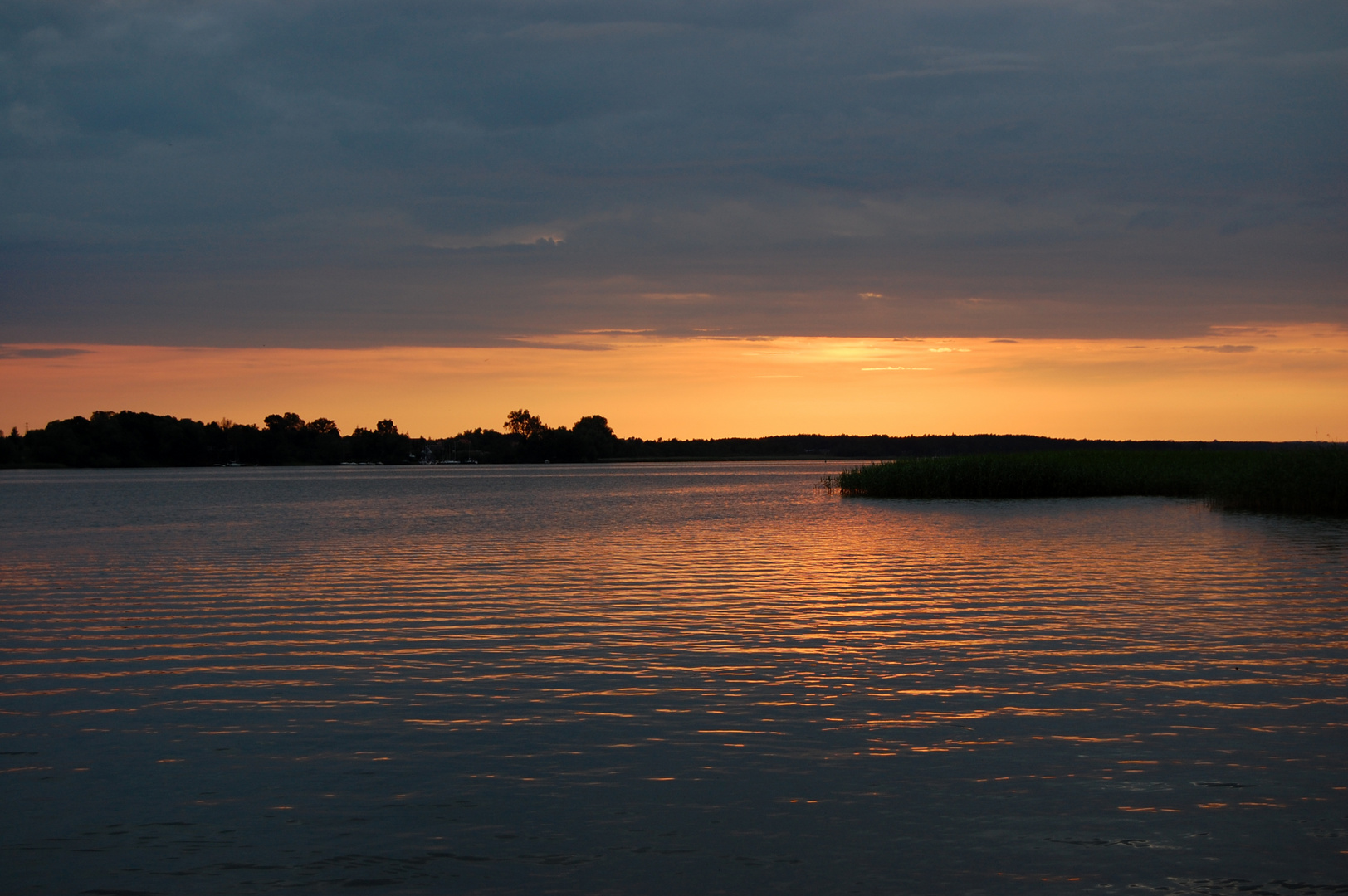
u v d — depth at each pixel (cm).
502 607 2211
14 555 3416
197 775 1116
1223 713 1317
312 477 15062
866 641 1805
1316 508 4625
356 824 980
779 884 854
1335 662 1598
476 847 928
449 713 1346
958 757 1157
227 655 1727
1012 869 876
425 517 5475
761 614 2103
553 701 1405
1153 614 2041
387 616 2109
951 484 6272
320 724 1301
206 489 10150
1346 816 978
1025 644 1766
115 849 930
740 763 1141
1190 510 4884
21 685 1516
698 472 17900
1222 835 936
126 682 1534
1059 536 3691
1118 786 1059
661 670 1586
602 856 907
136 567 3014
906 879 860
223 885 860
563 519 5250
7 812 1014
